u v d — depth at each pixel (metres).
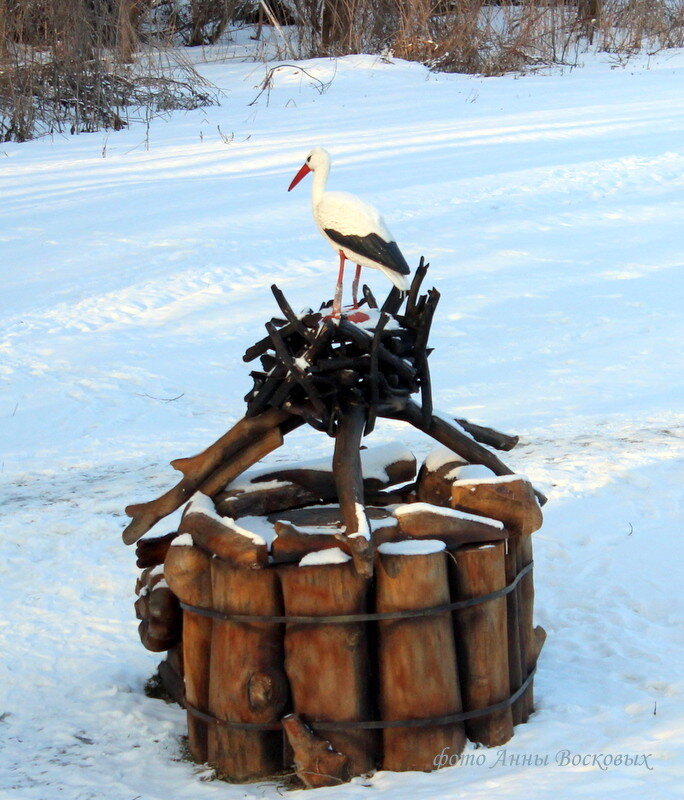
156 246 17.05
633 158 20.95
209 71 33.88
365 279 15.47
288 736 4.82
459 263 16.11
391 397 5.13
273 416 5.26
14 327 14.30
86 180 21.62
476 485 5.15
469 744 4.97
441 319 14.12
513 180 19.80
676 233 16.95
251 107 29.11
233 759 4.96
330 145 23.34
